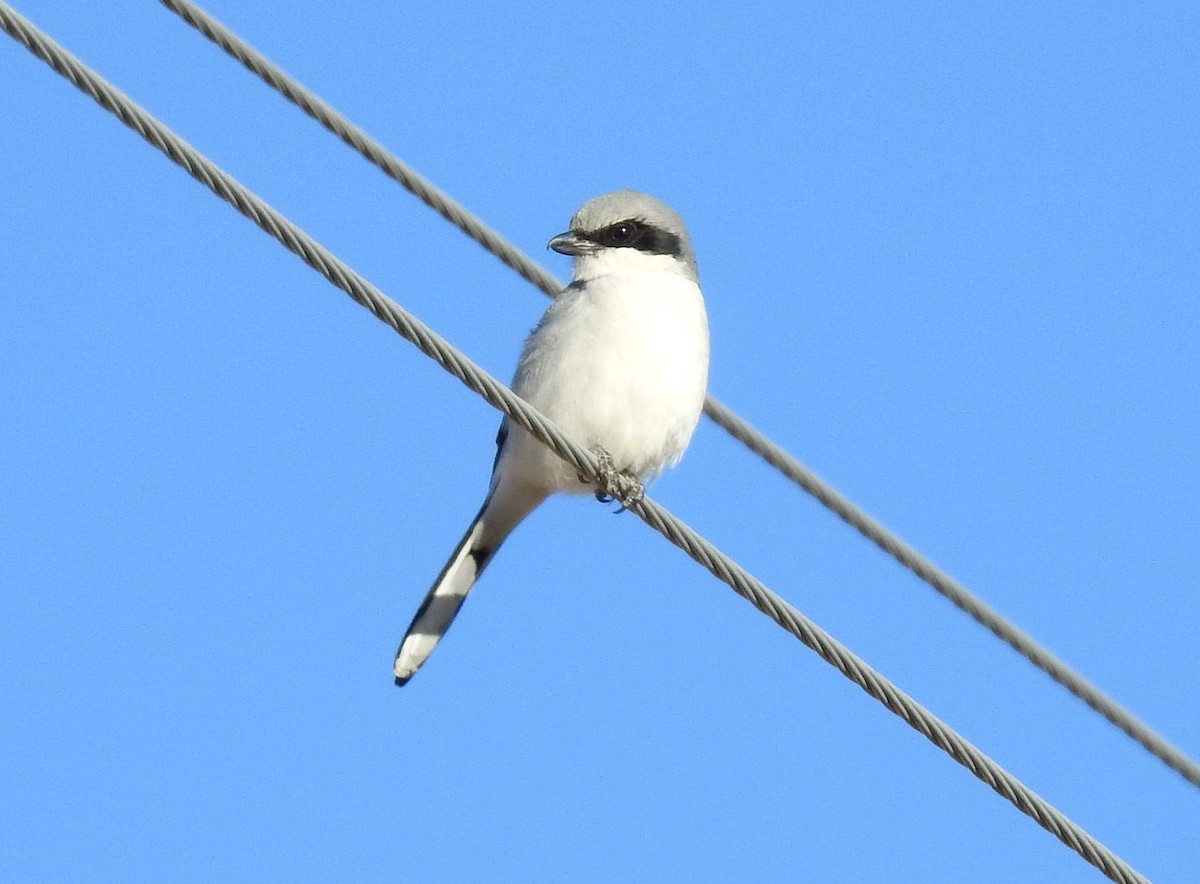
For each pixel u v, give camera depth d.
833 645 9.59
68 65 8.01
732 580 9.82
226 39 11.32
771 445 12.52
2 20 7.81
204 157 8.42
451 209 12.63
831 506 12.12
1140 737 11.34
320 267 8.81
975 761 9.52
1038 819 9.46
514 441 12.63
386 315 9.05
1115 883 9.53
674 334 12.45
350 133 11.98
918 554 11.75
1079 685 11.41
